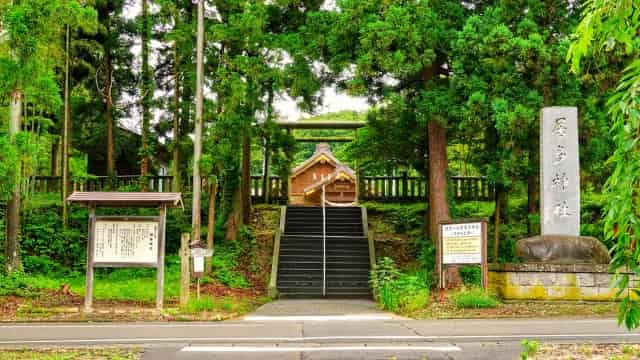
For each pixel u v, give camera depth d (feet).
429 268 55.01
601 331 30.12
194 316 36.78
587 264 42.22
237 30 53.21
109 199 38.60
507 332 29.91
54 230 62.64
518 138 46.80
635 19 11.71
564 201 43.93
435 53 49.37
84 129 73.82
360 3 47.16
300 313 40.34
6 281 45.85
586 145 48.65
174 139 62.69
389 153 61.05
